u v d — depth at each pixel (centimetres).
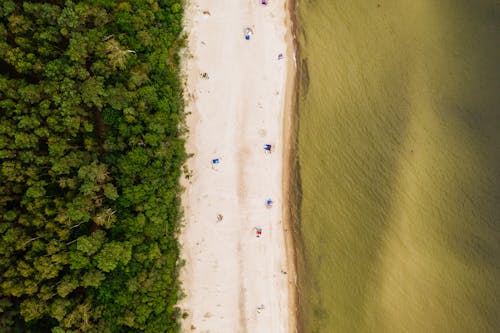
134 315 3189
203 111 3778
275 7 3878
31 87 2875
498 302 3853
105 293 3152
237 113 3834
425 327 3822
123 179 3197
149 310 3253
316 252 3900
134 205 3294
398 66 3909
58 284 3016
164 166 3431
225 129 3812
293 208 3909
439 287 3866
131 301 3200
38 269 2875
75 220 3069
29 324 2988
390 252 3878
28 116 2894
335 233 3906
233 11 3822
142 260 3278
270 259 3869
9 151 2833
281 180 3900
